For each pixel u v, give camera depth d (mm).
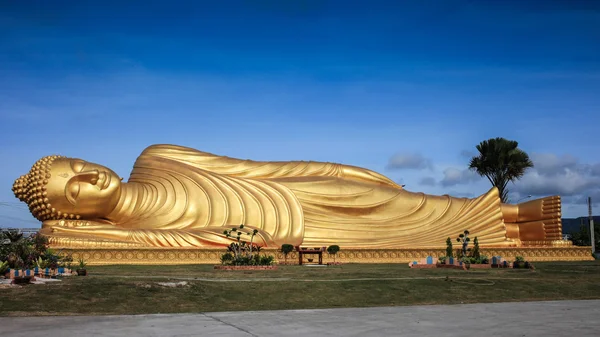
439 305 12547
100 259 22797
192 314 10797
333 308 11914
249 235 25094
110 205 25000
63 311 10664
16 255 15188
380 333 9109
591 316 10938
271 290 13398
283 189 27281
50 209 24094
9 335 8547
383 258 26438
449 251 22703
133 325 9516
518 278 16750
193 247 23891
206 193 26344
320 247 25906
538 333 9188
